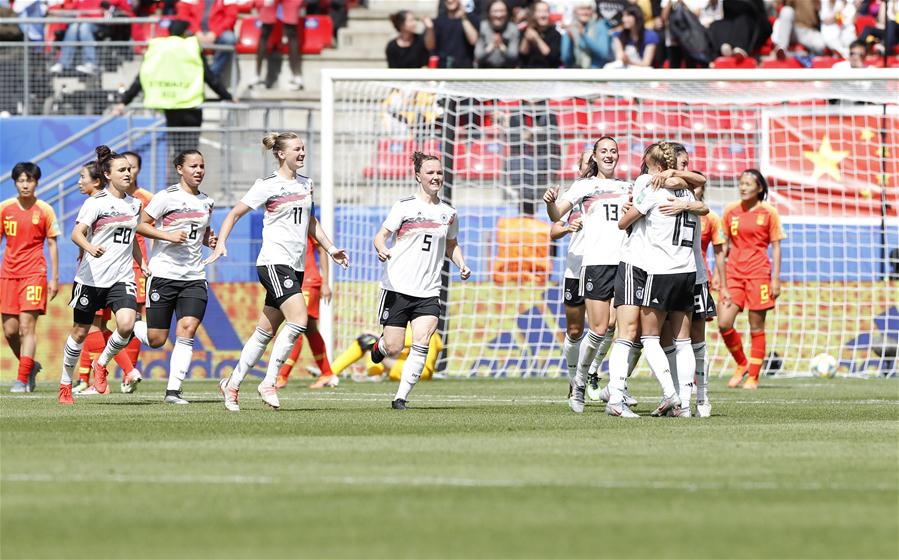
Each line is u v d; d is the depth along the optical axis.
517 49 77.38
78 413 37.44
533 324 64.62
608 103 71.88
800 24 79.88
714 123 71.31
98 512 19.03
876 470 23.80
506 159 68.31
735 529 17.86
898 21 79.19
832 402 44.44
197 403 42.41
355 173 66.00
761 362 54.75
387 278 40.06
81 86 77.00
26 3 81.88
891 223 66.19
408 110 65.81
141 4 81.56
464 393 50.34
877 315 65.88
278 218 37.91
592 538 17.20
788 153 68.00
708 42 77.88
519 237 64.56
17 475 22.78
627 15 77.56
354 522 18.28
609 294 38.38
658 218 35.53
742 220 54.34
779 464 24.66
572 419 35.81
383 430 32.00
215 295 62.56
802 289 66.12
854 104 69.88
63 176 72.56
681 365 36.66
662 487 21.50
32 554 16.17
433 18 78.88
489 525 18.08
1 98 76.75
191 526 17.97
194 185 41.19
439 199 40.56
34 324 50.75
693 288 36.00
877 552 16.34
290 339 38.22
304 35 83.38
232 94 78.50
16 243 50.53
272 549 16.47
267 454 26.09
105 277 42.31
